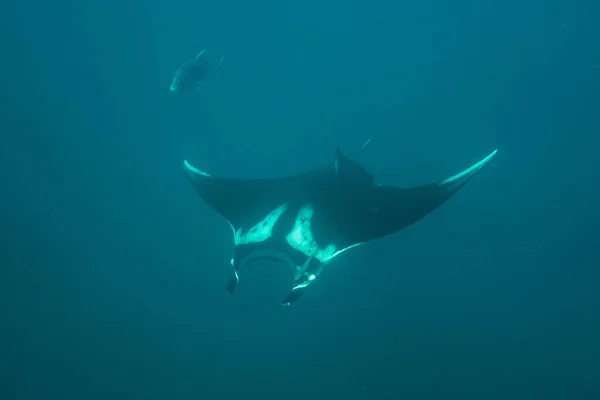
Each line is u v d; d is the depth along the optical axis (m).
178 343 7.21
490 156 4.45
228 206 4.53
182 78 6.08
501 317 7.38
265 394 6.60
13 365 6.83
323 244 3.97
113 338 7.26
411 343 7.09
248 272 7.51
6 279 7.78
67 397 6.56
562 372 6.69
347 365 6.88
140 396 6.64
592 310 7.43
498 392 6.47
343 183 4.55
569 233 8.36
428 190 4.47
